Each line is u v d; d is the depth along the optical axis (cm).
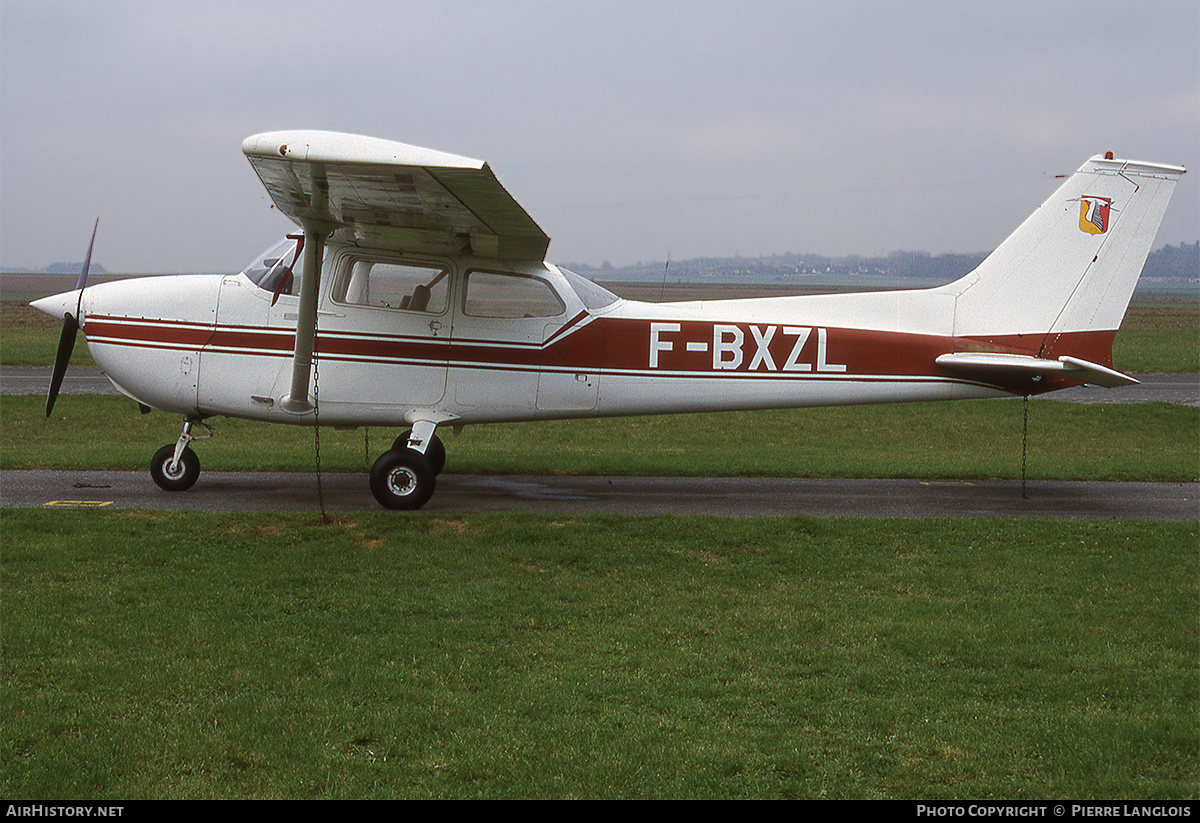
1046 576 798
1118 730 509
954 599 737
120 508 939
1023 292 1107
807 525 931
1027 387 1112
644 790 441
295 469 1234
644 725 507
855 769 469
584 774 452
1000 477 1305
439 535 873
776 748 486
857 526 934
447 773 452
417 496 996
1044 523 964
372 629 640
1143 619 695
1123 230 1098
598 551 837
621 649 618
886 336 1095
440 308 1016
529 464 1316
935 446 1750
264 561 780
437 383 1021
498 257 1016
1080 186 1098
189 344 999
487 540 859
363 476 1202
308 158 711
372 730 490
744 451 1583
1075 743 494
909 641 639
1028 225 1105
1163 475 1312
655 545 860
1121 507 1098
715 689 558
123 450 1388
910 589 762
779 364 1076
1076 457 1569
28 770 441
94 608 657
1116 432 1852
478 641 625
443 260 1012
